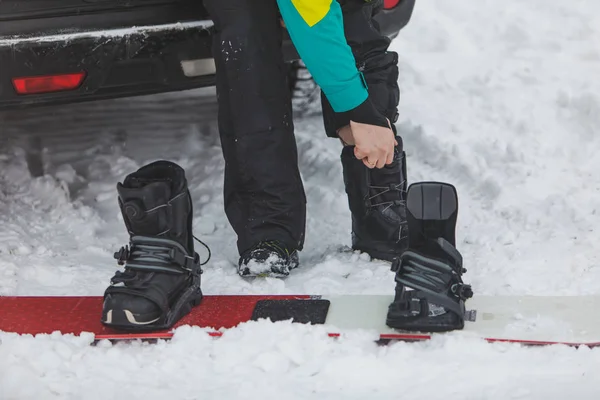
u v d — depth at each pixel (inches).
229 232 146.4
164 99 200.4
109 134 182.2
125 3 133.3
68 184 163.3
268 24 121.7
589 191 153.3
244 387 91.4
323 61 112.4
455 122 182.4
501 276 122.0
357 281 123.3
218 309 112.6
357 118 115.8
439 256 107.7
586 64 209.6
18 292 122.0
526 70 205.2
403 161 131.5
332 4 111.7
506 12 238.1
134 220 107.9
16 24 129.5
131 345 104.4
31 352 99.7
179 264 109.4
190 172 167.3
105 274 129.7
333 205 153.5
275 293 119.9
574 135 175.5
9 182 161.8
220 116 125.8
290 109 126.8
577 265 125.3
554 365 93.7
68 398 91.2
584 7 237.1
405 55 219.6
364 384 92.0
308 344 100.0
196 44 137.6
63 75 132.8
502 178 159.8
